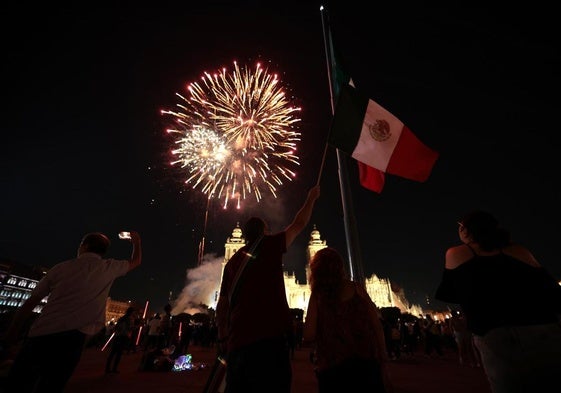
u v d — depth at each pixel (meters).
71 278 2.79
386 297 100.12
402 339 16.19
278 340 2.10
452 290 2.39
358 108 4.46
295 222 2.87
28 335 2.57
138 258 3.60
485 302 2.01
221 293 2.48
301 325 21.81
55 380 2.50
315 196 3.21
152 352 8.98
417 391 6.14
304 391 6.21
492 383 1.92
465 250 2.31
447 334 18.53
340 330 2.39
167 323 13.24
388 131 4.36
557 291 2.00
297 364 11.96
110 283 3.09
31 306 2.66
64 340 2.56
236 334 2.11
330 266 2.67
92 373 8.11
